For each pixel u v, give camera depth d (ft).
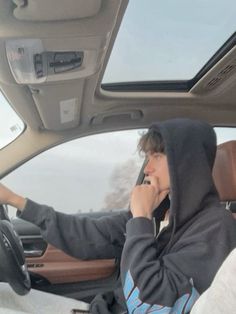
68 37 5.70
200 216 4.75
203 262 4.39
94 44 5.94
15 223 8.87
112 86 8.59
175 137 4.82
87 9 5.13
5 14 5.21
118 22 5.94
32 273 8.72
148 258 4.36
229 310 2.76
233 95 8.95
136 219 4.67
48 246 8.83
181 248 4.62
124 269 4.45
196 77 8.68
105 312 5.13
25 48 5.92
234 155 6.53
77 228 6.22
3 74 6.74
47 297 5.67
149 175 5.21
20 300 5.41
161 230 5.05
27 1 4.96
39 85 7.16
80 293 8.80
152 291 4.18
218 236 4.56
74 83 7.25
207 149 5.01
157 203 5.06
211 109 9.37
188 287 4.22
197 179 4.77
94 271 8.83
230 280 2.81
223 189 6.69
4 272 5.05
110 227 6.32
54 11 5.12
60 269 8.77
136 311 4.23
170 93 8.93
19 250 5.27
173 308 4.15
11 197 6.05
